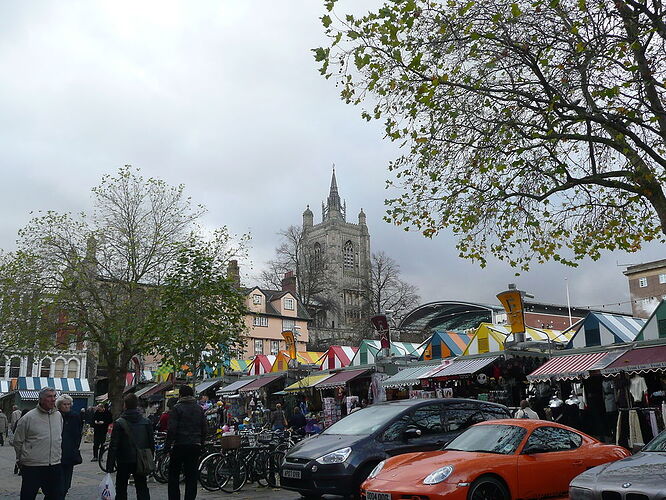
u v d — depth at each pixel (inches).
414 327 2559.1
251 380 1334.9
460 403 473.1
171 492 404.2
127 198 1368.1
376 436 430.9
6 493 536.4
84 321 1291.8
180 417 406.9
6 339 1284.4
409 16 473.4
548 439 375.9
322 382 1111.0
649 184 498.6
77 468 769.6
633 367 680.4
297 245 3009.4
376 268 2790.4
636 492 264.4
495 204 563.2
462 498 327.6
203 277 771.4
